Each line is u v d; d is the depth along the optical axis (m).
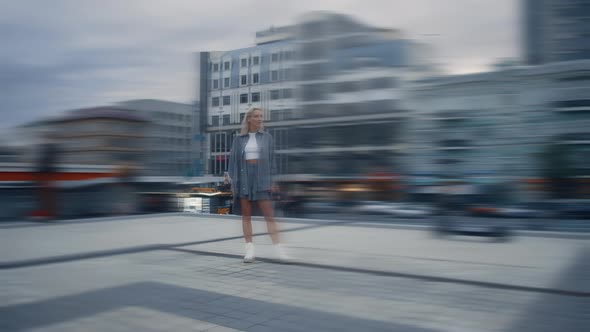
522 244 5.66
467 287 3.48
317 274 3.98
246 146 4.62
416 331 2.49
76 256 4.85
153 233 6.90
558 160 9.06
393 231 7.03
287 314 2.80
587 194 8.80
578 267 4.18
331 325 2.59
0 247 5.51
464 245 5.59
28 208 8.77
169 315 2.79
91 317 2.75
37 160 8.98
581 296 3.20
